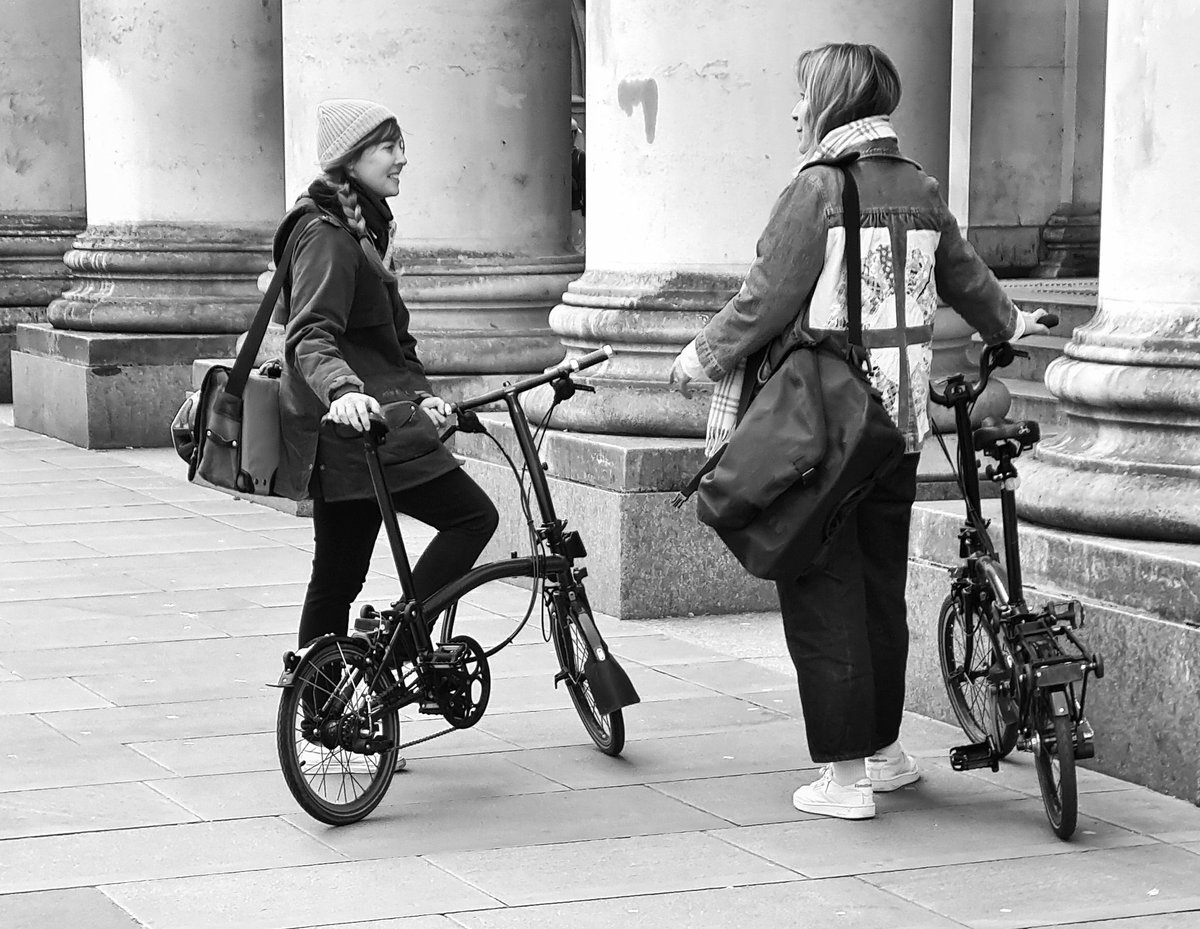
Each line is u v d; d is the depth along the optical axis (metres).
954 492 10.10
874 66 6.49
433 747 7.59
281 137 17.44
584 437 10.45
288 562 11.74
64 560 11.74
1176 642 6.75
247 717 8.05
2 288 20.75
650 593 10.08
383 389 6.91
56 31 20.53
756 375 6.49
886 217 6.39
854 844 6.34
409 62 13.30
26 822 6.61
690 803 6.81
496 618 10.05
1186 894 5.82
